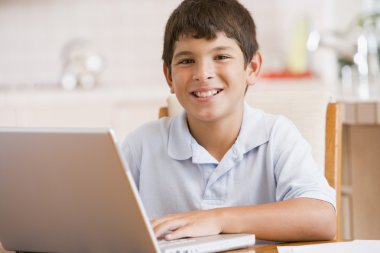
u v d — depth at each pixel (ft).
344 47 9.95
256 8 15.26
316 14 14.30
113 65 15.31
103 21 15.26
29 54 15.11
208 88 4.71
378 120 7.64
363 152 8.13
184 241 3.77
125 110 13.12
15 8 15.05
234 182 4.99
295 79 13.79
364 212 8.22
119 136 13.11
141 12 15.30
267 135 5.03
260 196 5.00
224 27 4.70
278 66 14.78
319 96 5.71
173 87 5.05
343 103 7.94
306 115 5.63
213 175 4.96
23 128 3.48
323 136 5.57
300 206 4.27
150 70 15.40
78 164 3.40
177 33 4.76
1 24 15.06
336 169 5.47
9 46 15.08
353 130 8.14
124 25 15.30
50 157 3.47
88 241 3.67
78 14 15.19
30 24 15.08
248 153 5.03
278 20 15.28
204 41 4.66
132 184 3.28
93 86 13.91
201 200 5.00
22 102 12.72
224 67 4.73
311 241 4.27
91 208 3.51
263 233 4.16
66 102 12.92
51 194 3.61
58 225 3.73
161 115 6.09
